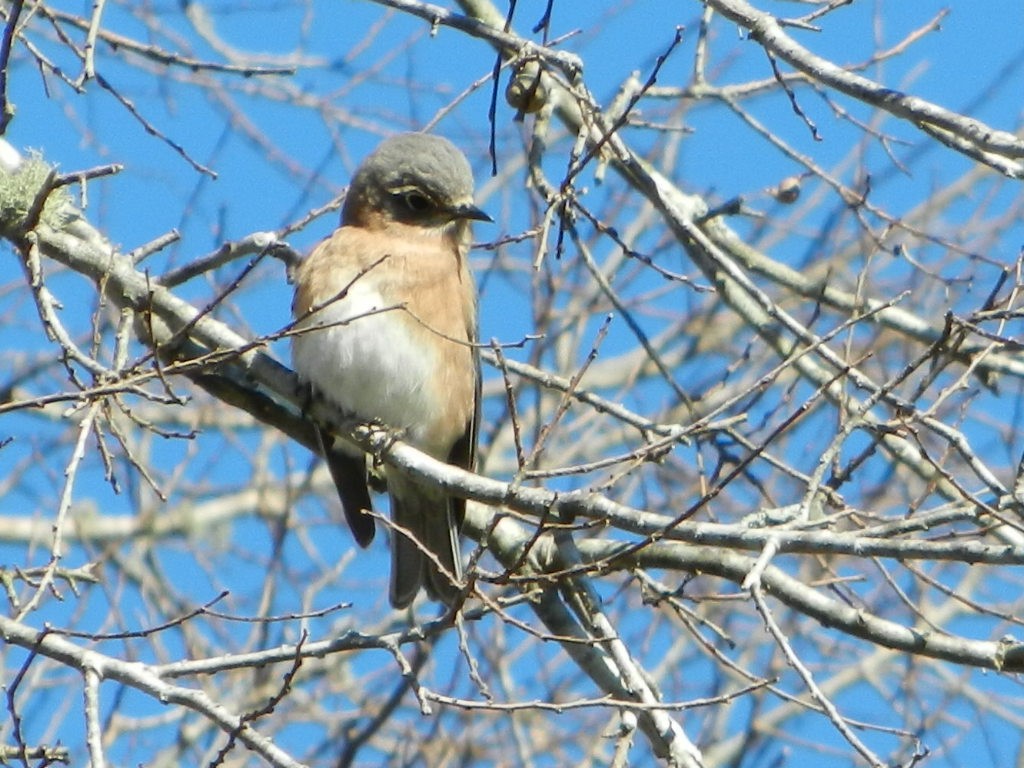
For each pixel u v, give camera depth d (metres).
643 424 11.86
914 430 10.01
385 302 12.55
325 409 12.38
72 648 9.02
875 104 9.43
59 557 9.15
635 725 9.45
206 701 8.83
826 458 9.88
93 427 9.57
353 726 15.84
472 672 9.20
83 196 9.96
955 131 9.20
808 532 9.55
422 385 12.58
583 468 9.73
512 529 11.99
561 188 10.67
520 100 12.09
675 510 16.31
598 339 9.74
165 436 9.47
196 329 11.60
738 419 9.63
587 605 11.07
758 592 9.08
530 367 12.58
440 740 15.12
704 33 13.03
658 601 10.34
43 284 9.85
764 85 13.07
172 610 16.52
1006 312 9.97
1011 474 16.30
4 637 9.00
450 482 10.91
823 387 10.09
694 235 11.58
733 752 16.02
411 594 12.19
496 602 9.61
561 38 11.58
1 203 11.08
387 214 13.01
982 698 16.09
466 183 13.16
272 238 11.57
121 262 11.34
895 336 16.12
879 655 17.11
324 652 9.20
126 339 10.55
